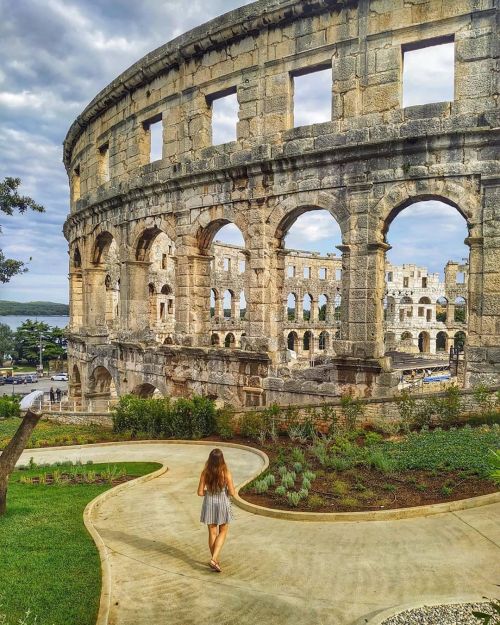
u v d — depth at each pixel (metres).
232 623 9.27
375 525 13.27
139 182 35.78
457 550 11.61
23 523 13.89
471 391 22.52
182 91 32.75
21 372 125.88
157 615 9.56
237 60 29.94
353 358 25.44
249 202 29.30
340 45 26.44
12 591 10.09
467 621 8.80
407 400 22.69
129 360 37.22
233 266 91.50
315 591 10.23
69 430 31.72
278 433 24.66
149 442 26.14
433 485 15.56
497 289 23.03
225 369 30.31
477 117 23.23
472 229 23.52
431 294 94.81
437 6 24.19
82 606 9.62
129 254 37.38
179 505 16.05
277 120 28.42
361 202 25.67
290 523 13.80
